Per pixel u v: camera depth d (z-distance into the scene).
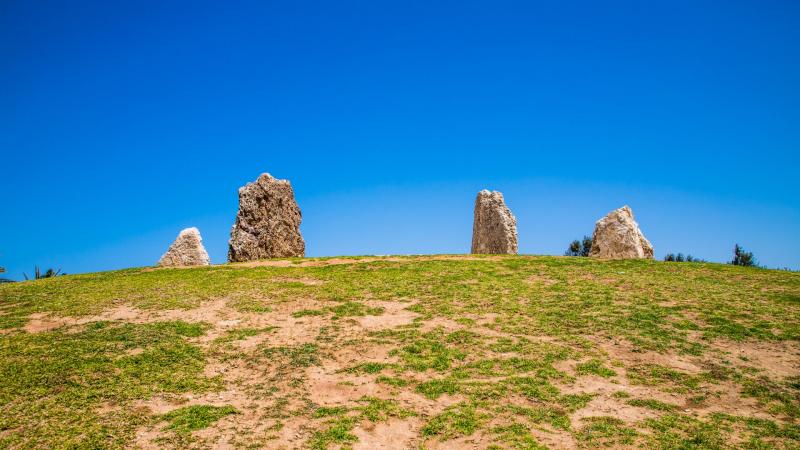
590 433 13.79
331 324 21.47
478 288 26.38
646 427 14.07
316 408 15.23
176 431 13.84
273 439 13.63
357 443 13.55
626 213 38.47
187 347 18.98
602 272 29.69
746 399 15.57
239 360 18.22
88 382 16.14
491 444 13.38
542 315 22.33
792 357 18.09
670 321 21.41
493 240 42.22
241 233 36.38
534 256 35.78
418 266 31.23
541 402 15.45
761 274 29.30
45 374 16.47
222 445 13.32
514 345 19.30
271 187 37.47
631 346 19.16
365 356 18.58
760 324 20.88
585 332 20.47
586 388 16.28
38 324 21.05
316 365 17.89
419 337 20.11
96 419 14.24
